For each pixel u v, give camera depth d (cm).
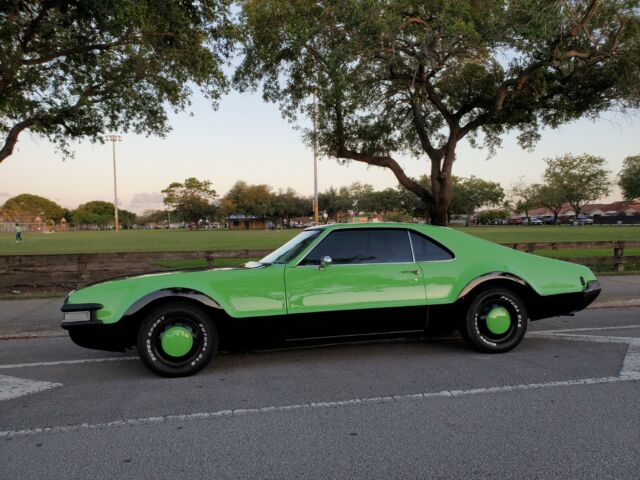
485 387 444
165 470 298
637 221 9575
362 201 10519
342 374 493
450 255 550
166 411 398
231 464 305
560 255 1792
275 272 501
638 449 316
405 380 469
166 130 1359
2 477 292
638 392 424
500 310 549
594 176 7844
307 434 348
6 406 416
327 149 1459
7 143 1155
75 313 465
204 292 479
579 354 555
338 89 1052
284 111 1381
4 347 652
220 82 1220
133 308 466
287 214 11019
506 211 12056
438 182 1351
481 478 283
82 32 1102
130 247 2670
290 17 1062
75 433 356
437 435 341
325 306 502
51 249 2645
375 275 519
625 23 1055
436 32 989
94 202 15825
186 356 486
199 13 1123
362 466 299
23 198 14175
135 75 1188
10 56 985
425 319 531
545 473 287
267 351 589
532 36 973
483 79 1260
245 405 409
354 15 947
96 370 527
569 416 371
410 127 1543
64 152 1330
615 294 955
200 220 11612
